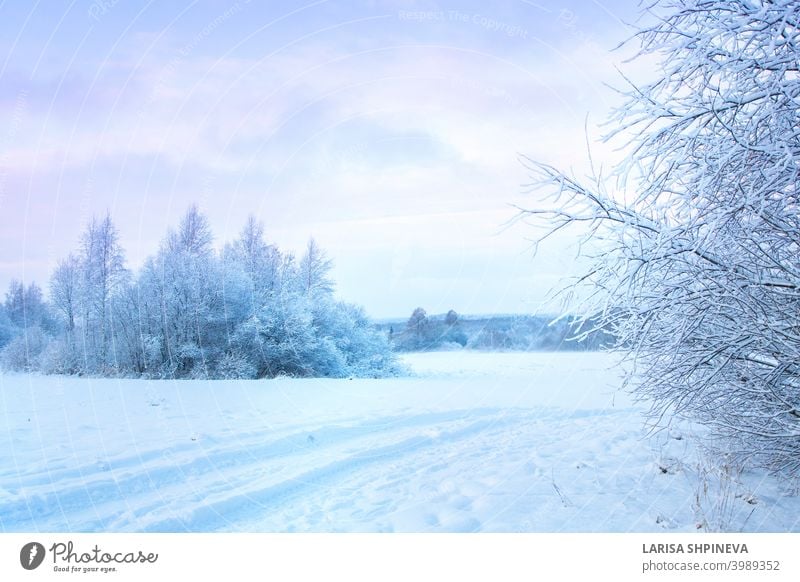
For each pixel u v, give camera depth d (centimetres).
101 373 2352
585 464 730
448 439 1002
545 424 1147
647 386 583
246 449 853
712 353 498
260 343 2531
